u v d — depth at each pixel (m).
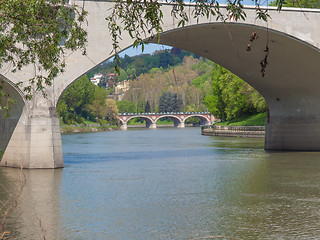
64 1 12.34
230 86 88.38
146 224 15.23
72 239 13.52
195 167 30.80
